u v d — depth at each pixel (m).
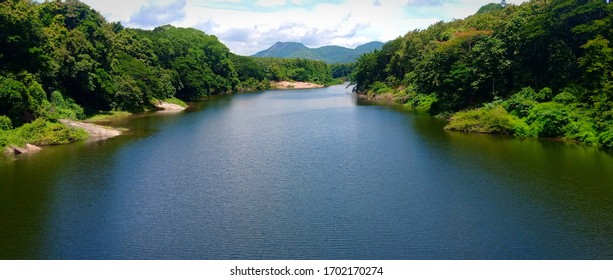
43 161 44.28
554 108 53.47
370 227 27.56
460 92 74.69
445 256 23.70
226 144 53.72
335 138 57.09
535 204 30.55
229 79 175.00
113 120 76.62
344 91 179.38
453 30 111.31
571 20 58.25
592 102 52.16
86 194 34.09
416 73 98.56
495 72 67.12
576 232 26.08
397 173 39.12
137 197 33.53
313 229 27.42
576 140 50.28
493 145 49.62
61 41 72.75
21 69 60.19
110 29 104.25
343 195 33.53
